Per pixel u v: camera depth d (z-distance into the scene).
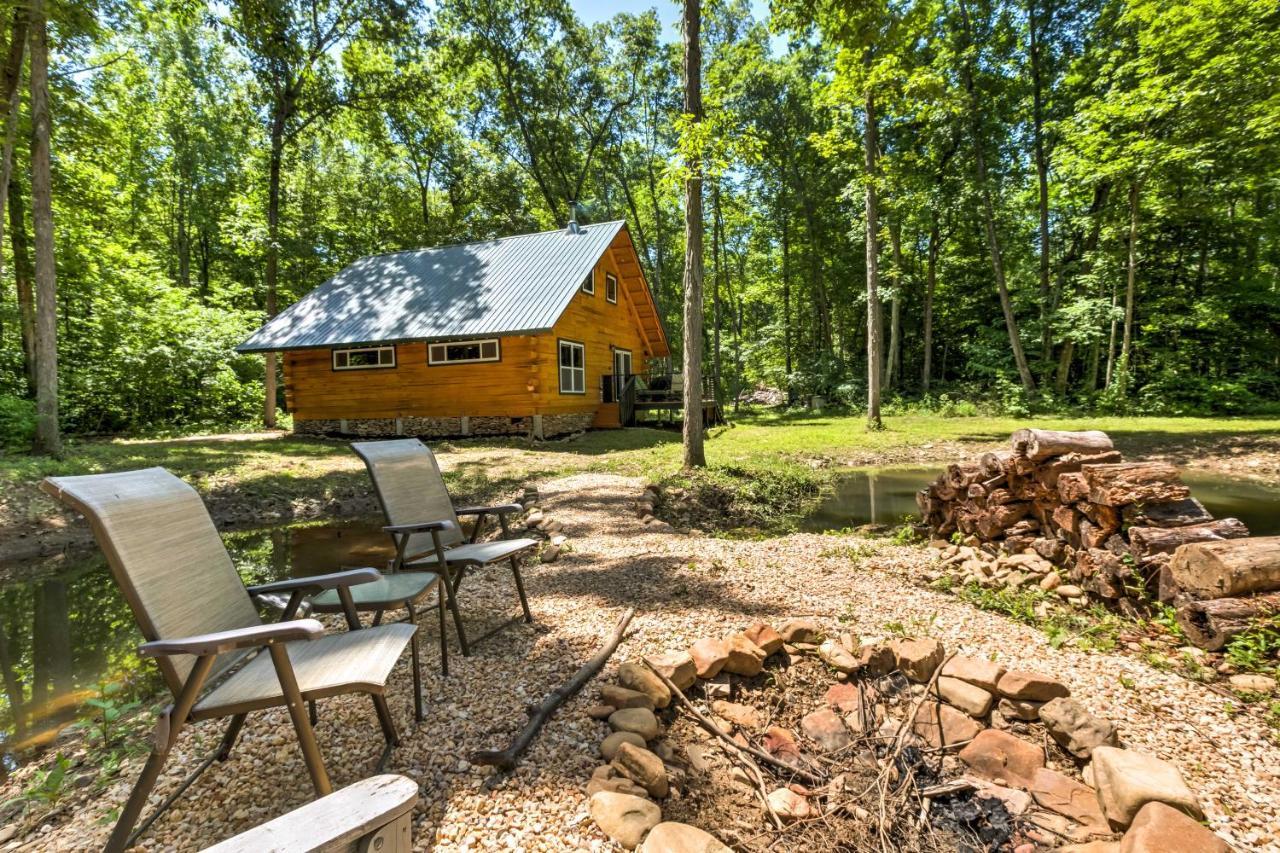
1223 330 17.23
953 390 20.81
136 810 1.46
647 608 3.50
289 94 15.37
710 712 2.49
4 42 8.52
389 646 1.96
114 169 18.53
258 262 23.23
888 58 11.79
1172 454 9.93
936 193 18.17
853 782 2.11
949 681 2.53
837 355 24.73
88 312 14.62
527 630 3.25
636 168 25.23
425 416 13.84
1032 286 20.09
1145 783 1.77
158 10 13.28
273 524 7.47
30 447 9.09
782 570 4.28
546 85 21.47
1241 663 2.75
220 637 1.45
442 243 23.20
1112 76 15.27
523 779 1.95
